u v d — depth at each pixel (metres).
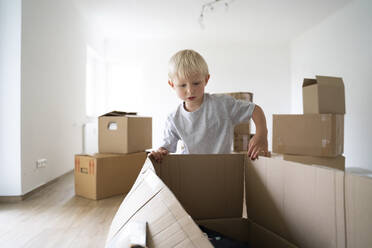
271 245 0.68
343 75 3.15
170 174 0.78
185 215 0.35
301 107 4.24
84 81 3.47
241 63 4.61
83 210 1.76
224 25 3.87
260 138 0.99
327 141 1.75
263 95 4.62
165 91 4.48
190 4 3.17
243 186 0.86
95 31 3.92
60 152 2.70
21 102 1.98
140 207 0.49
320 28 3.71
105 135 2.33
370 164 2.67
